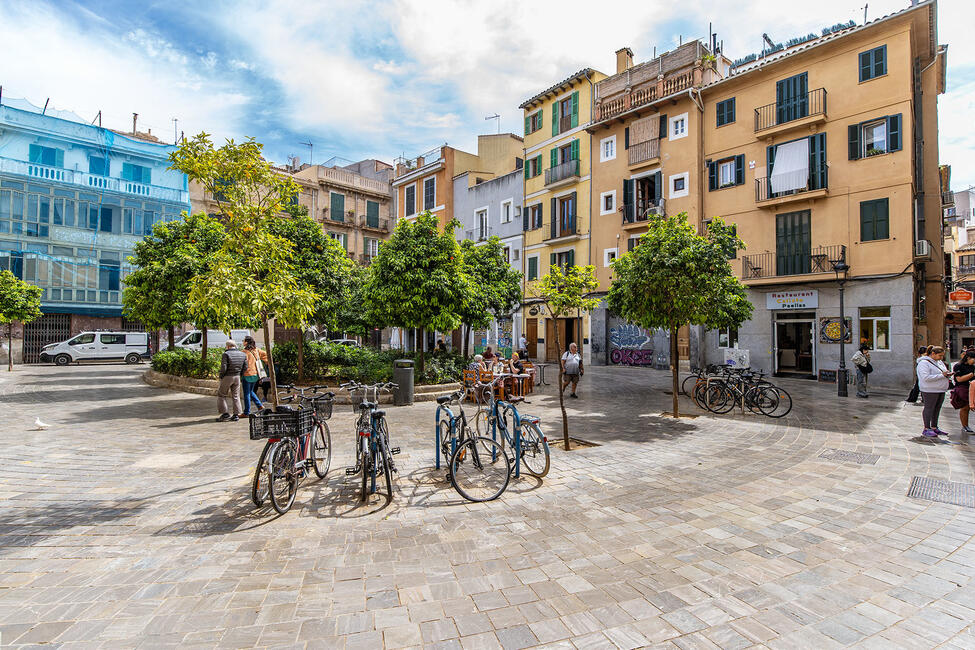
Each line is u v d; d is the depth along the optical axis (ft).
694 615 9.87
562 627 9.41
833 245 59.52
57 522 14.37
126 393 44.27
